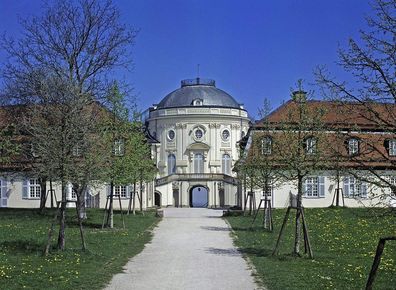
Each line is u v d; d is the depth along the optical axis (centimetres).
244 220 3819
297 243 2009
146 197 5803
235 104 9331
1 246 2125
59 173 1984
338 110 1327
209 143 8769
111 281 1514
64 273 1566
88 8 3853
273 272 1636
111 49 3938
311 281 1476
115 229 3078
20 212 4066
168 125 8862
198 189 9494
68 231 2830
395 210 1233
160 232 3039
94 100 3272
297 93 2116
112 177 3084
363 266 1727
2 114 3653
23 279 1463
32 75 3375
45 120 2150
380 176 1268
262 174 3105
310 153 1995
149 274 1636
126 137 3162
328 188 4922
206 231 3088
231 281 1520
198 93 9188
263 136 3122
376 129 1327
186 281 1520
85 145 2086
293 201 4819
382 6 1246
